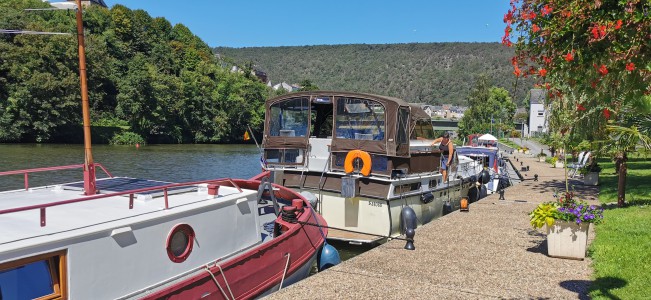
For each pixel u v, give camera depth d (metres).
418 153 13.81
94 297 5.49
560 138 16.47
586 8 4.32
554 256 8.84
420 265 8.48
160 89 72.81
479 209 14.91
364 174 12.56
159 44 97.31
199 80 87.94
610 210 13.24
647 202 14.74
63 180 27.41
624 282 7.03
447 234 11.11
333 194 13.20
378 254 9.27
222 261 7.26
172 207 6.66
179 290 6.08
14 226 5.41
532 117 98.06
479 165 22.14
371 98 12.84
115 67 80.00
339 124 13.35
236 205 7.60
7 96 56.88
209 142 85.81
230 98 89.12
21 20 62.25
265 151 14.49
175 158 47.88
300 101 13.96
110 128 67.94
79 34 6.61
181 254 6.63
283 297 6.82
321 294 6.95
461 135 90.56
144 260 6.05
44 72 58.69
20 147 50.47
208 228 7.02
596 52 4.39
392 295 6.92
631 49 4.22
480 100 86.94
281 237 8.09
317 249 9.51
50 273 5.13
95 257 5.48
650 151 12.47
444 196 16.08
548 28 4.68
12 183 25.58
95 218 5.89
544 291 7.04
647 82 4.73
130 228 5.84
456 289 7.18
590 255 8.80
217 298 6.64
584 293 6.92
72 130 61.78
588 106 13.01
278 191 11.34
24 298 4.91
